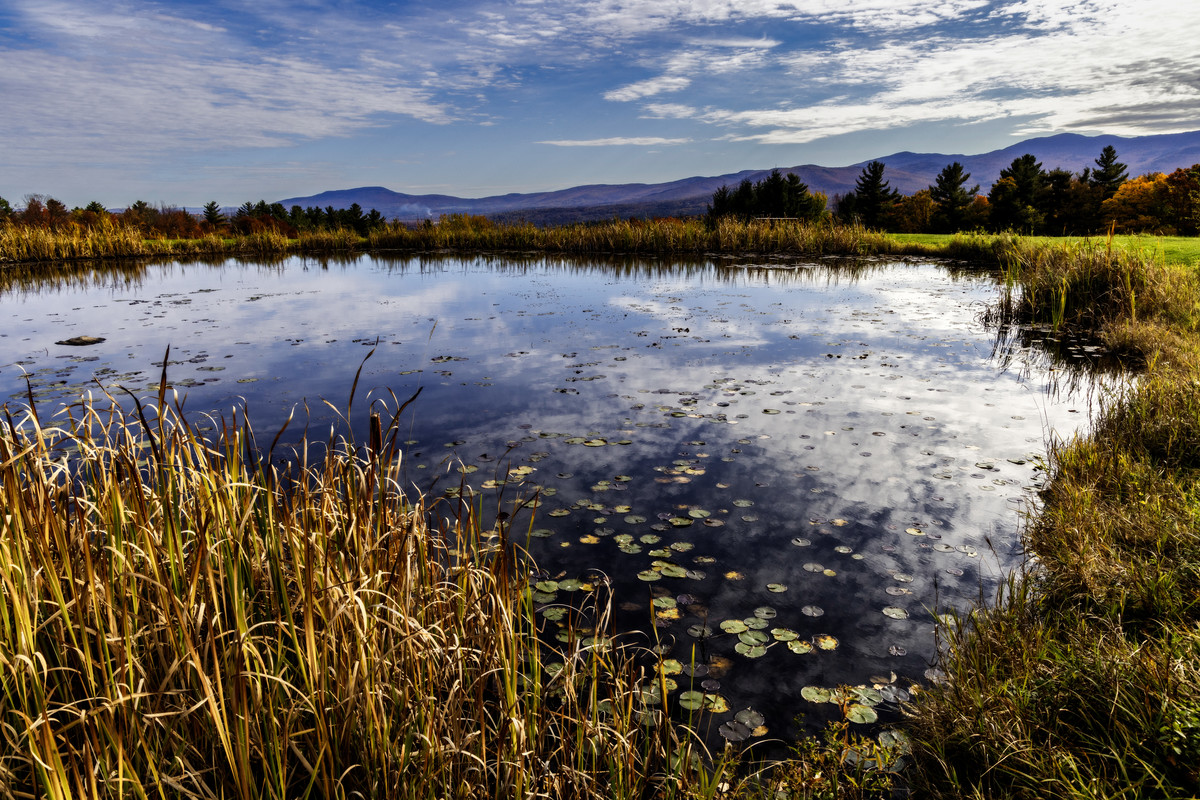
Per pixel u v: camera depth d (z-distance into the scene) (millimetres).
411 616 2219
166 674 1798
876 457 5129
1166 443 4539
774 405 6441
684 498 4469
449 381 7383
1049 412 6105
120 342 9508
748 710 2611
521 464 5035
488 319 11242
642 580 3525
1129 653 2346
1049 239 16641
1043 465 4852
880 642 3014
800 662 2893
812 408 6332
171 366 8078
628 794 2062
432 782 1860
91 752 1525
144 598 1993
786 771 2312
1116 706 2178
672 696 2719
